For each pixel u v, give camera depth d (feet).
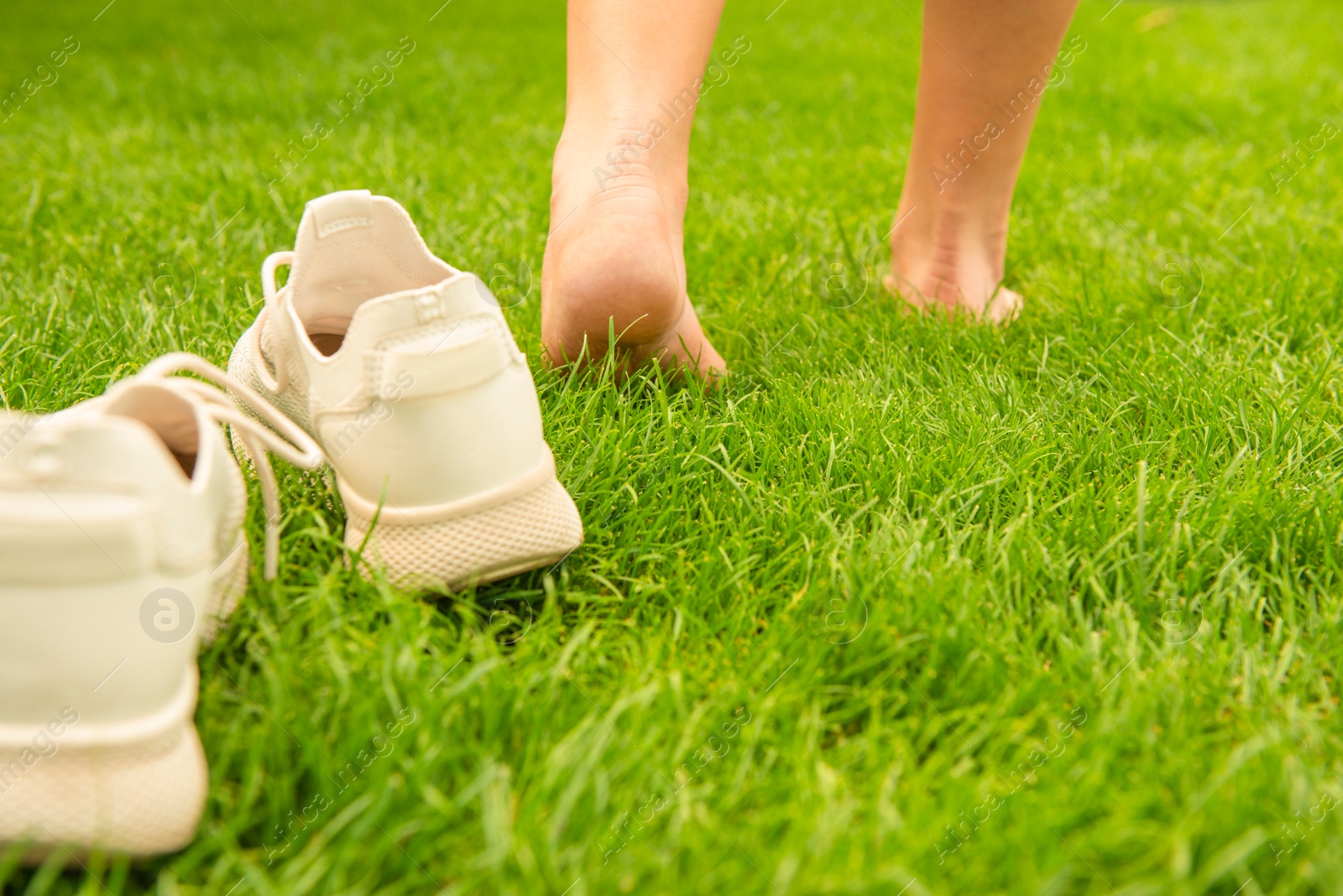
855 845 2.80
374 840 2.85
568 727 3.24
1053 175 9.98
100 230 7.96
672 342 5.27
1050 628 3.68
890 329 6.37
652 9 4.89
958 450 4.81
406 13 21.26
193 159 10.32
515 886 2.70
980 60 6.06
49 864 2.64
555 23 20.49
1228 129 12.09
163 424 3.29
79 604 2.59
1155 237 8.32
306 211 3.96
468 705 3.26
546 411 5.03
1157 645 3.71
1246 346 6.23
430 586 3.69
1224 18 21.70
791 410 5.16
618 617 3.92
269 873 2.79
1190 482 4.57
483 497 3.63
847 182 9.99
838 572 3.92
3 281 6.93
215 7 21.33
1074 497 4.41
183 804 2.73
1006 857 2.77
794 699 3.35
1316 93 13.70
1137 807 2.89
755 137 11.74
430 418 3.55
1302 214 8.80
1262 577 4.00
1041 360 6.08
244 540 3.51
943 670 3.54
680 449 4.80
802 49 17.46
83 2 21.71
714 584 4.01
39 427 2.68
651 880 2.77
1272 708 3.35
